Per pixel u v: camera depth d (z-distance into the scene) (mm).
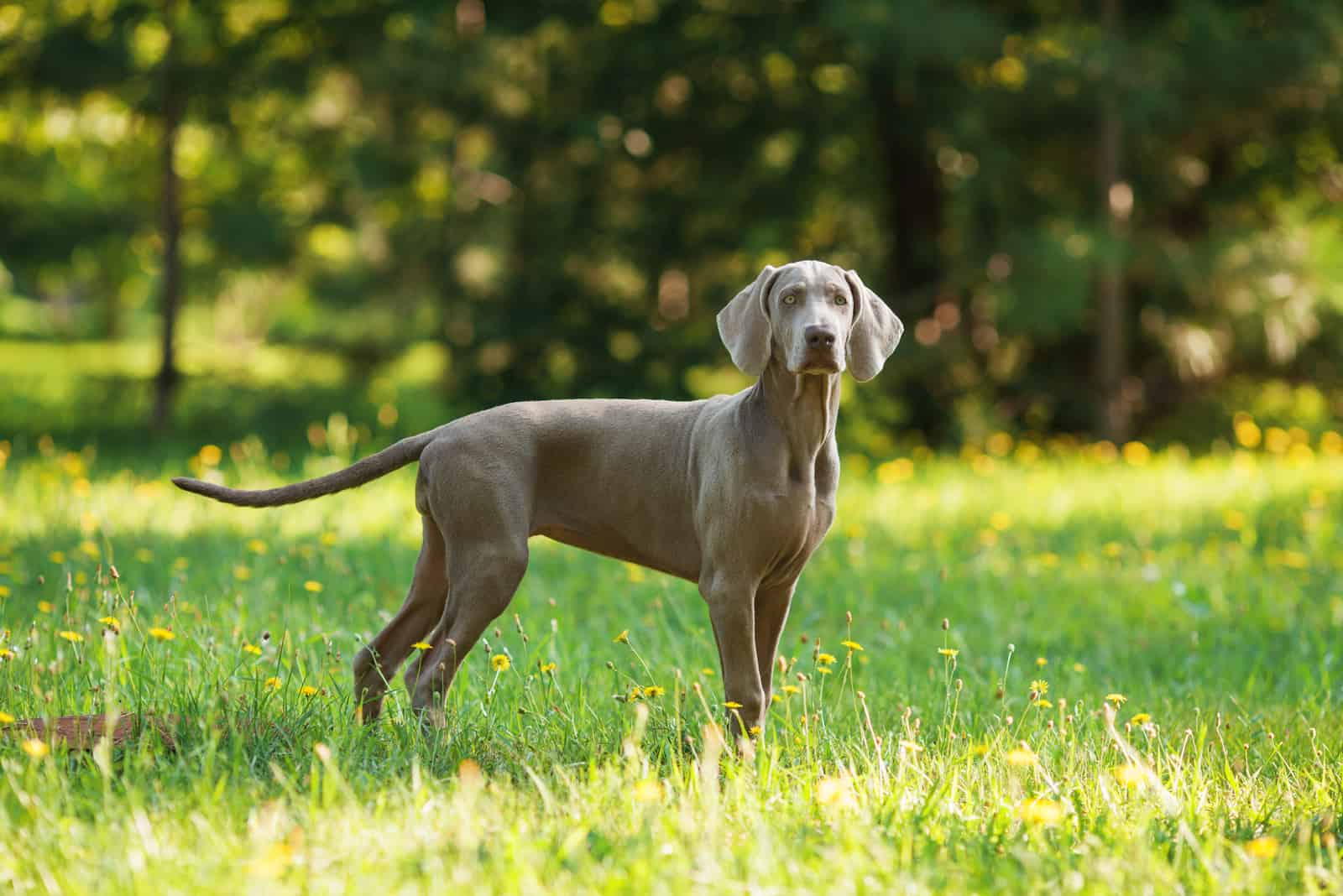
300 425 19172
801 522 5297
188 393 20641
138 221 21781
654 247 20594
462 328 21422
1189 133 19203
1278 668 7543
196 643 6109
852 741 5445
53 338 45500
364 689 5680
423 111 22078
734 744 5297
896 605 8922
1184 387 21016
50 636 6289
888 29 17094
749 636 5336
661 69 19578
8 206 21297
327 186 23203
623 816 4309
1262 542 11250
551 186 21156
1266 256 19422
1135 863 4008
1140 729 5828
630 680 6148
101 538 9445
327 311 25453
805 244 22312
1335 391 21875
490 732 5320
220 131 19859
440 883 3746
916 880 3916
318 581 8344
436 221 24125
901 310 19969
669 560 5652
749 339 5270
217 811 4203
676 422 5645
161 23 19297
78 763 4625
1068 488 13797
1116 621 8586
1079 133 19109
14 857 3846
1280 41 17828
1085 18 19391
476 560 5445
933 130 18953
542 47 20938
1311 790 5125
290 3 19688
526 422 5590
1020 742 5336
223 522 10430
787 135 20500
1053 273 17578
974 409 20234
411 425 20359
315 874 3838
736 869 3947
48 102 19109
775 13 19047
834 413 5379
